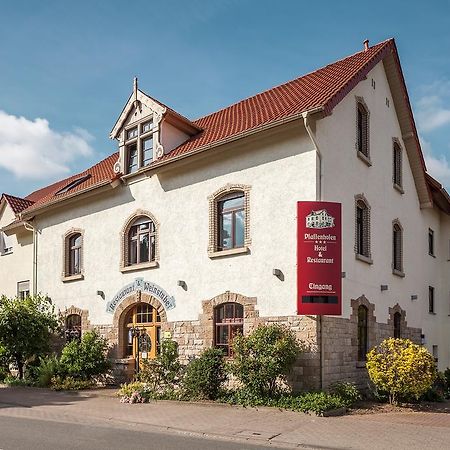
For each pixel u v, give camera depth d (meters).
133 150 21.33
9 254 28.16
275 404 14.06
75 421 12.82
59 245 23.94
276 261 16.03
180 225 18.91
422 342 22.73
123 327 20.69
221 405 14.53
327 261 15.25
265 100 20.31
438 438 10.75
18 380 20.94
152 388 16.78
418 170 23.16
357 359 16.75
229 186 17.47
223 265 17.36
